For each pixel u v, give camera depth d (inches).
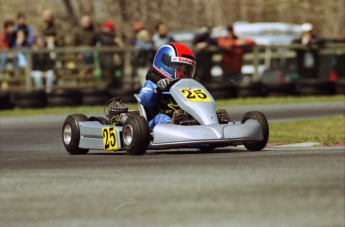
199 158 1400.1
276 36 4168.3
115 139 1481.3
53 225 1063.6
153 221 1061.1
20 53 3201.3
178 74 1529.3
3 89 3198.8
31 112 2908.5
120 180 1235.2
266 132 1471.5
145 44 3262.8
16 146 1889.8
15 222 1074.1
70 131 1601.9
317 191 1135.6
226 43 3449.8
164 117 1491.1
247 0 5083.7
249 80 3459.6
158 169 1300.4
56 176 1298.0
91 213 1098.7
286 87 3319.4
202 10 5162.4
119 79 3253.0
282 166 1299.2
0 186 1240.8
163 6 5034.5
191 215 1069.8
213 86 3253.0
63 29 4702.3
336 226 1023.0
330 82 3368.6
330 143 1631.4
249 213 1075.9
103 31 3334.2
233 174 1243.8
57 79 3216.0
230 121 1496.1
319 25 4842.5
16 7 4859.7
